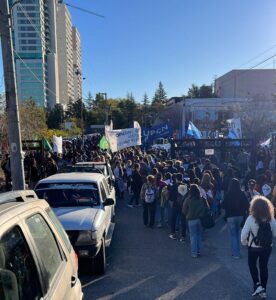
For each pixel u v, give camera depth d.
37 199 3.45
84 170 12.67
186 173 14.63
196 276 7.14
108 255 8.51
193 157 19.39
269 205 6.01
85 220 7.00
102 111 97.38
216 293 6.31
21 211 2.74
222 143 19.89
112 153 26.03
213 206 12.77
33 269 2.58
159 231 10.83
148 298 6.13
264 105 47.56
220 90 98.75
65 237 3.87
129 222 12.09
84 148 37.06
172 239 9.94
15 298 2.26
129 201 16.22
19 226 2.58
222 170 17.02
